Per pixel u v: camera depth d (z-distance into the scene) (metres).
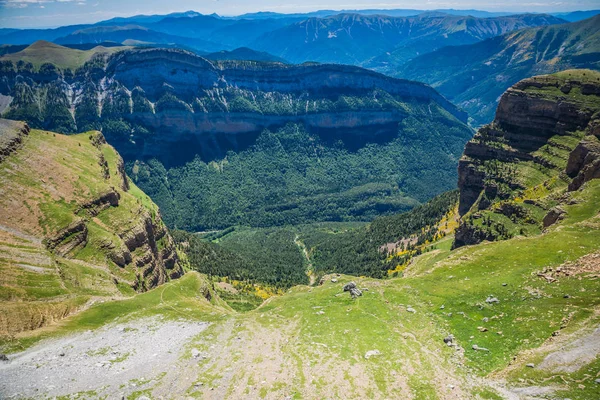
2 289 102.12
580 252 95.69
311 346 75.38
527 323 72.31
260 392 60.78
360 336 77.75
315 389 60.81
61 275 119.56
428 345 72.44
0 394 59.22
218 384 63.41
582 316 69.00
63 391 60.62
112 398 58.94
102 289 125.06
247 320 94.44
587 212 122.88
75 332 87.31
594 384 51.09
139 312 102.69
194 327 90.81
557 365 57.38
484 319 77.69
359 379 62.75
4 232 129.88
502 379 58.38
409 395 57.88
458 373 62.50
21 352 75.62
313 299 104.12
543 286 83.75
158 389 61.84
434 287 96.38
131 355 74.56
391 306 90.88
